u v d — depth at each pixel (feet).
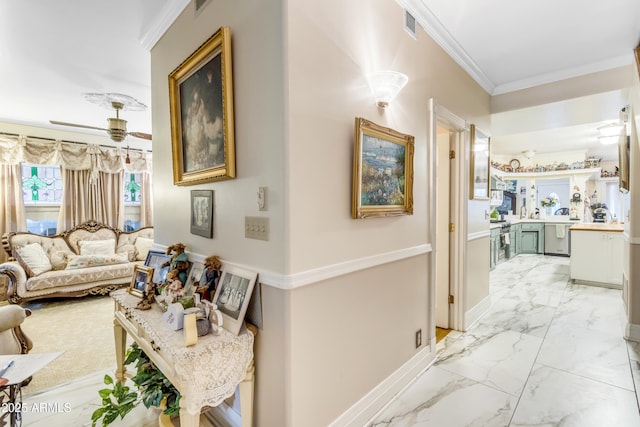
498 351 8.49
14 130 15.52
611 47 8.66
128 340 9.77
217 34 5.15
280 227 4.35
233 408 5.36
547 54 9.04
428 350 7.79
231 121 5.09
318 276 4.71
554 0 6.69
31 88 11.24
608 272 15.10
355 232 5.46
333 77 4.96
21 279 12.92
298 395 4.51
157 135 8.16
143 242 17.62
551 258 23.94
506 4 6.80
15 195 15.53
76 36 7.85
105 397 5.52
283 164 4.26
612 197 26.84
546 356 8.18
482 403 6.28
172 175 7.48
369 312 5.87
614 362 7.82
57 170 17.06
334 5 4.98
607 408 6.07
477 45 8.50
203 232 6.12
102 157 17.85
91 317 12.15
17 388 4.87
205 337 4.59
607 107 10.91
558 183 27.04
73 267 14.74
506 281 16.57
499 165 25.80
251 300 4.88
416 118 7.15
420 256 7.46
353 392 5.52
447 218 9.96
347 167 5.26
